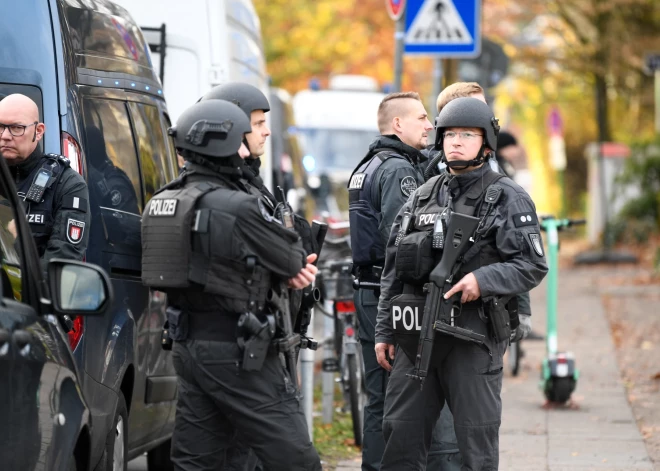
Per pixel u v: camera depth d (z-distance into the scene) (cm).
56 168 1487
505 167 3028
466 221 1396
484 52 3941
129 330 1588
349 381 2191
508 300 1437
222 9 2417
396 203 1647
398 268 1441
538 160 11019
